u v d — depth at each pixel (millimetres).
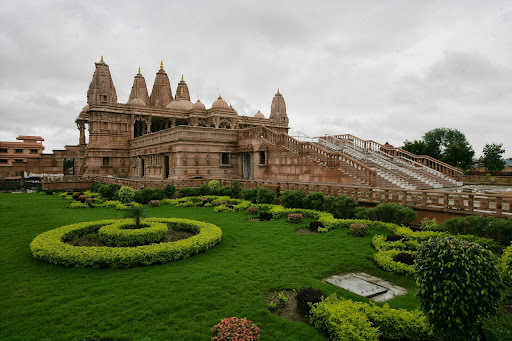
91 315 7094
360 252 11516
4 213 20531
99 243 12984
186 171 33188
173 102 52594
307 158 26516
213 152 35094
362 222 15398
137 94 57438
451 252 5609
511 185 29828
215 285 8625
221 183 29781
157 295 8031
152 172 39594
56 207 23438
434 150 55062
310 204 19094
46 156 58562
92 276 9375
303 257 11008
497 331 6367
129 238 12180
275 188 23781
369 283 8945
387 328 6312
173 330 6461
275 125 59812
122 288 8484
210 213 20125
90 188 36750
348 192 18688
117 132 47406
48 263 10516
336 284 8867
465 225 12586
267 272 9609
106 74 46375
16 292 8320
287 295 8219
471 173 43719
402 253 10477
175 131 33844
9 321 6867
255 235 14094
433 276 5676
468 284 5371
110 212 21031
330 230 15000
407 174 26609
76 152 59500
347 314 6418
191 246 11195
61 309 7355
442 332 5750
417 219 15453
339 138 38031
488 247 11219
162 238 13516
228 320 5773
